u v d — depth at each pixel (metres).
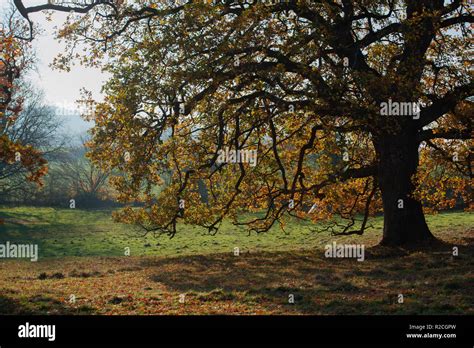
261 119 25.44
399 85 23.67
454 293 17.17
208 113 25.06
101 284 23.16
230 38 23.62
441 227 46.09
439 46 26.72
